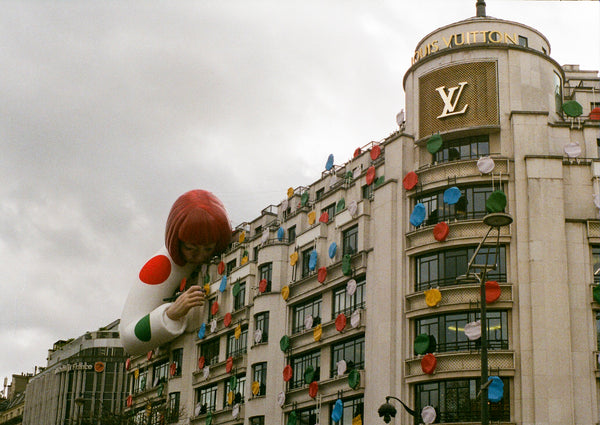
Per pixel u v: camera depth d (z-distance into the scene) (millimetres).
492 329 45094
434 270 47562
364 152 58125
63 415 93312
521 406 43156
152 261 68625
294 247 60531
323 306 55125
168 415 67500
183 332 69312
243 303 64500
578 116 50219
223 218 65188
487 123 48844
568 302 44500
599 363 43719
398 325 47812
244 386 61375
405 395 46375
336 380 51719
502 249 46281
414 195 49562
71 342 107750
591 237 45875
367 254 51656
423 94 51344
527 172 46969
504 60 49969
